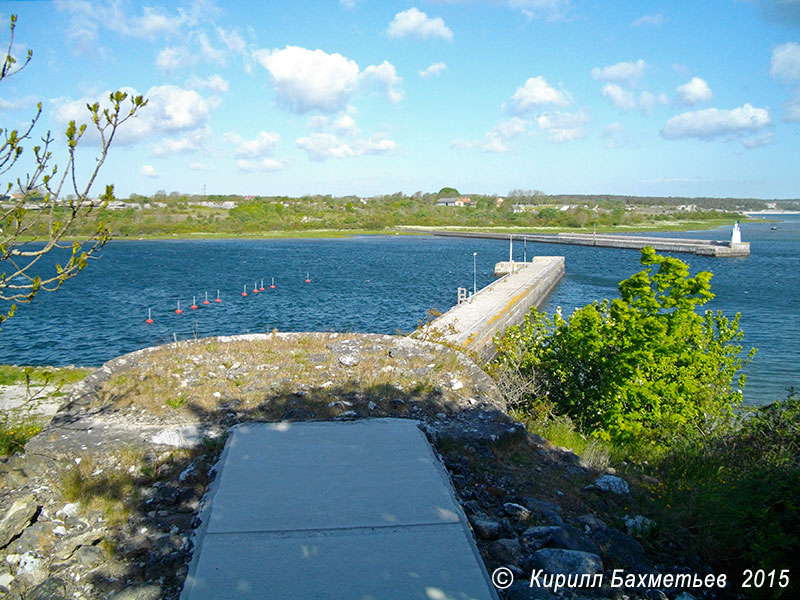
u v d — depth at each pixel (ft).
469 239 504.43
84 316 139.54
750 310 144.36
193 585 13.28
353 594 13.12
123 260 298.56
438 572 13.98
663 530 18.31
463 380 30.14
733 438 33.35
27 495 18.49
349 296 175.42
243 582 13.38
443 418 25.55
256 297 173.06
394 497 17.10
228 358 32.32
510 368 47.93
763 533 16.75
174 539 15.85
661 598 14.87
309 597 12.99
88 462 20.43
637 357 45.52
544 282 175.73
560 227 639.76
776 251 335.67
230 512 16.12
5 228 17.97
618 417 43.45
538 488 20.47
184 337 116.37
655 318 46.62
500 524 17.47
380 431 21.99
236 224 574.97
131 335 118.52
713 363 47.67
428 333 51.65
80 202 18.39
